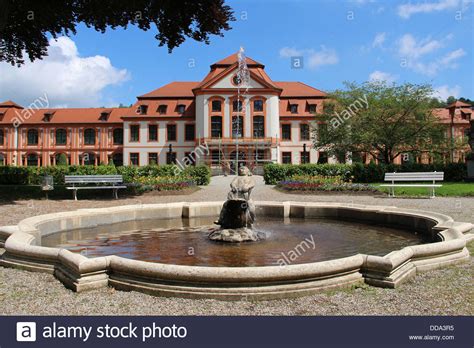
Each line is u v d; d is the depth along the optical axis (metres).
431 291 4.23
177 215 10.86
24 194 16.86
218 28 16.05
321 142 38.69
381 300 4.00
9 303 4.02
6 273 5.09
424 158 42.69
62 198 16.05
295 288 4.14
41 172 26.56
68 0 14.24
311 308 3.83
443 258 5.24
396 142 31.89
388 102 31.16
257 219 10.60
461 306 3.81
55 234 8.34
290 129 54.41
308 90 58.28
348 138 34.19
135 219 10.31
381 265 4.43
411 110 30.95
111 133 58.25
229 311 3.77
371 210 9.77
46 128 58.25
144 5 14.67
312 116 54.03
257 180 31.16
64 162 45.41
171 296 4.14
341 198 15.87
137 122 54.91
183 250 6.63
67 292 4.33
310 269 4.17
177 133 54.66
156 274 4.21
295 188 18.61
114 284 4.46
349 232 8.38
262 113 50.94
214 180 31.52
